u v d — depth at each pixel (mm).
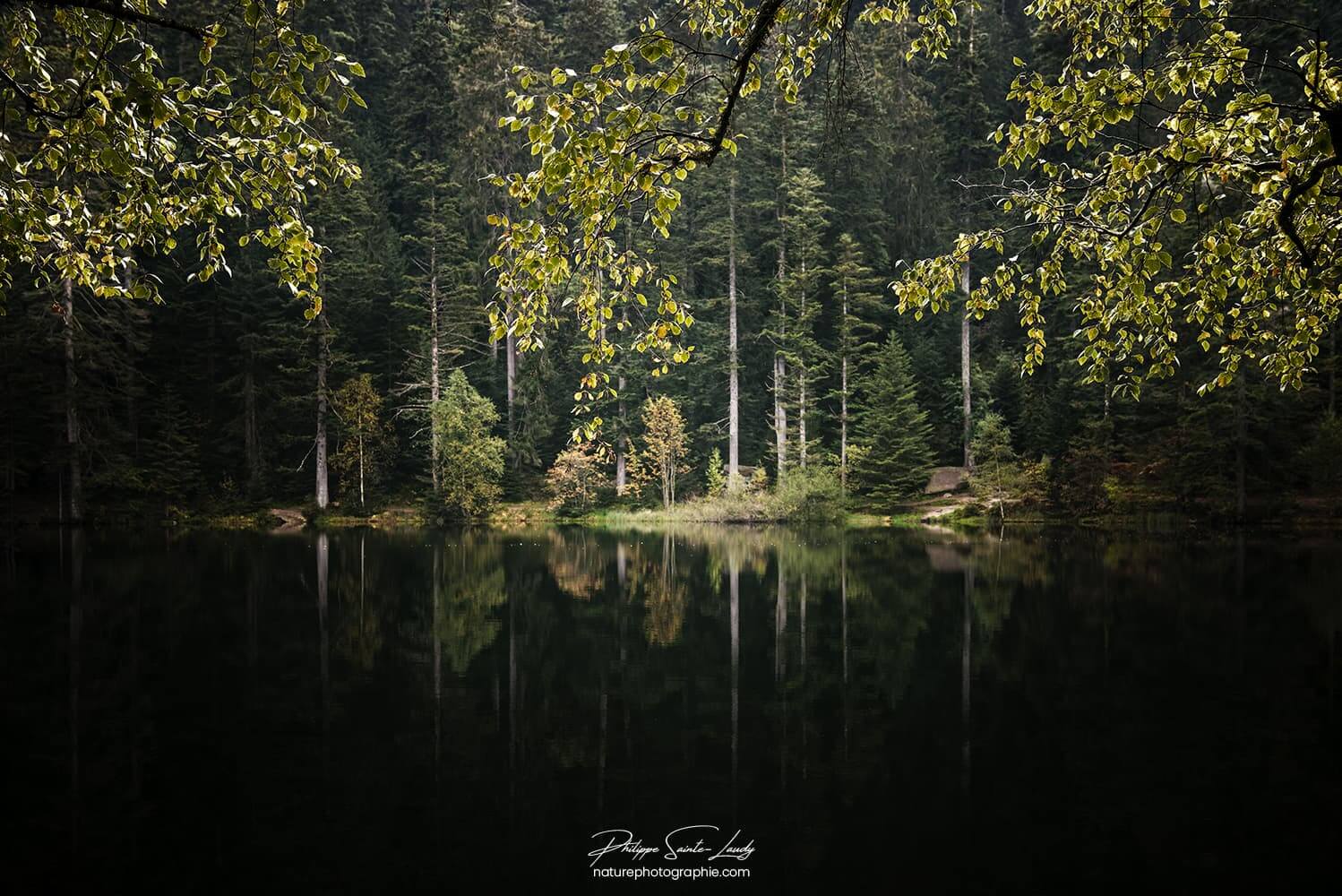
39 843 4836
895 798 5488
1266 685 7980
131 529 28625
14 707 7477
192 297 34781
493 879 4465
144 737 6676
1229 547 20453
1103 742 6465
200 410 35250
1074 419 31938
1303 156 4484
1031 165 5535
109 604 12867
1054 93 4938
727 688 8250
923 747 6453
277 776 5902
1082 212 5445
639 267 4582
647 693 8094
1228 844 4777
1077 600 12953
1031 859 4625
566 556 21531
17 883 4363
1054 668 8836
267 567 17859
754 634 10898
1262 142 4785
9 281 5195
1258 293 5477
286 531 29547
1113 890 4293
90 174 5441
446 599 13828
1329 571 15609
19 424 29547
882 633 10852
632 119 3900
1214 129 4516
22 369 29328
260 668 8984
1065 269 30000
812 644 10242
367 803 5461
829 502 34625
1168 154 4594
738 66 4105
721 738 6730
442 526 34125
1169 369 5648
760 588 15219
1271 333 5621
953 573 16859
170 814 5262
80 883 4383
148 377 32406
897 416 35375
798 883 4398
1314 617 11211
